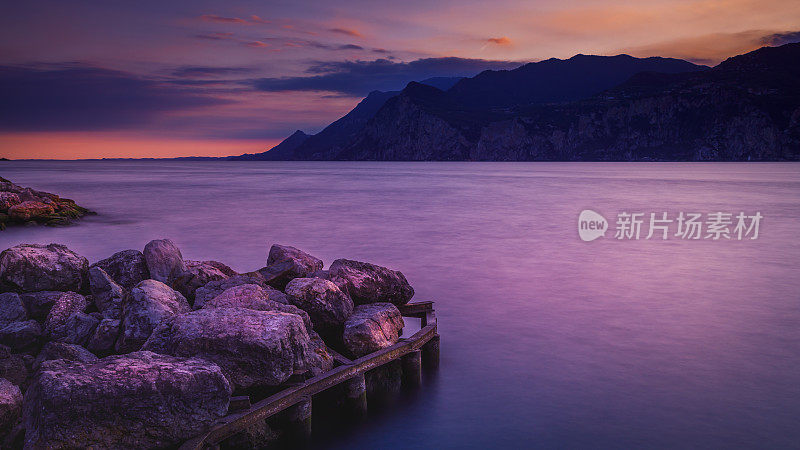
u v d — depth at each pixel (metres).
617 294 16.81
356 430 8.77
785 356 11.38
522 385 10.10
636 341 12.39
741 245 26.77
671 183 94.00
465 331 13.21
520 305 15.58
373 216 40.22
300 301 10.89
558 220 37.44
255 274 12.60
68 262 11.92
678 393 9.66
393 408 9.42
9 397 7.55
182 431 7.21
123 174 148.38
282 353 8.43
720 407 9.11
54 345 9.21
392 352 10.20
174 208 47.38
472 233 31.00
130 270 12.80
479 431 8.55
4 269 11.26
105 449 6.79
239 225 34.97
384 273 12.89
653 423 8.62
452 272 20.22
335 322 10.87
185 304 10.85
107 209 46.72
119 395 6.92
